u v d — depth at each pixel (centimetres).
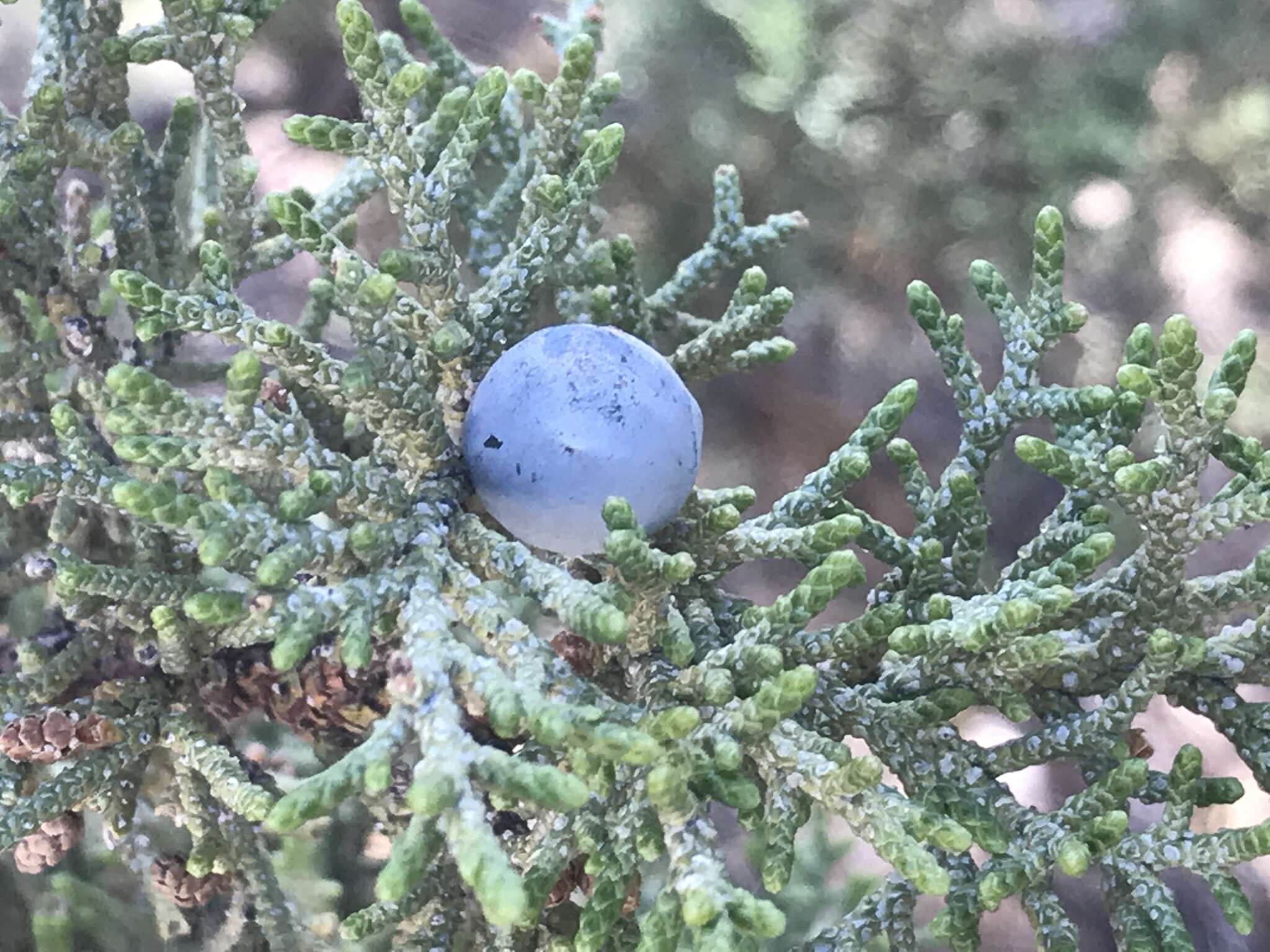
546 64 15
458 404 5
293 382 6
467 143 5
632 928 5
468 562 5
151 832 7
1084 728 5
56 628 5
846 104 15
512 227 7
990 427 5
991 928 12
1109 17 15
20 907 7
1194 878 12
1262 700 13
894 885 5
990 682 5
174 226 6
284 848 8
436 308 5
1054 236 5
